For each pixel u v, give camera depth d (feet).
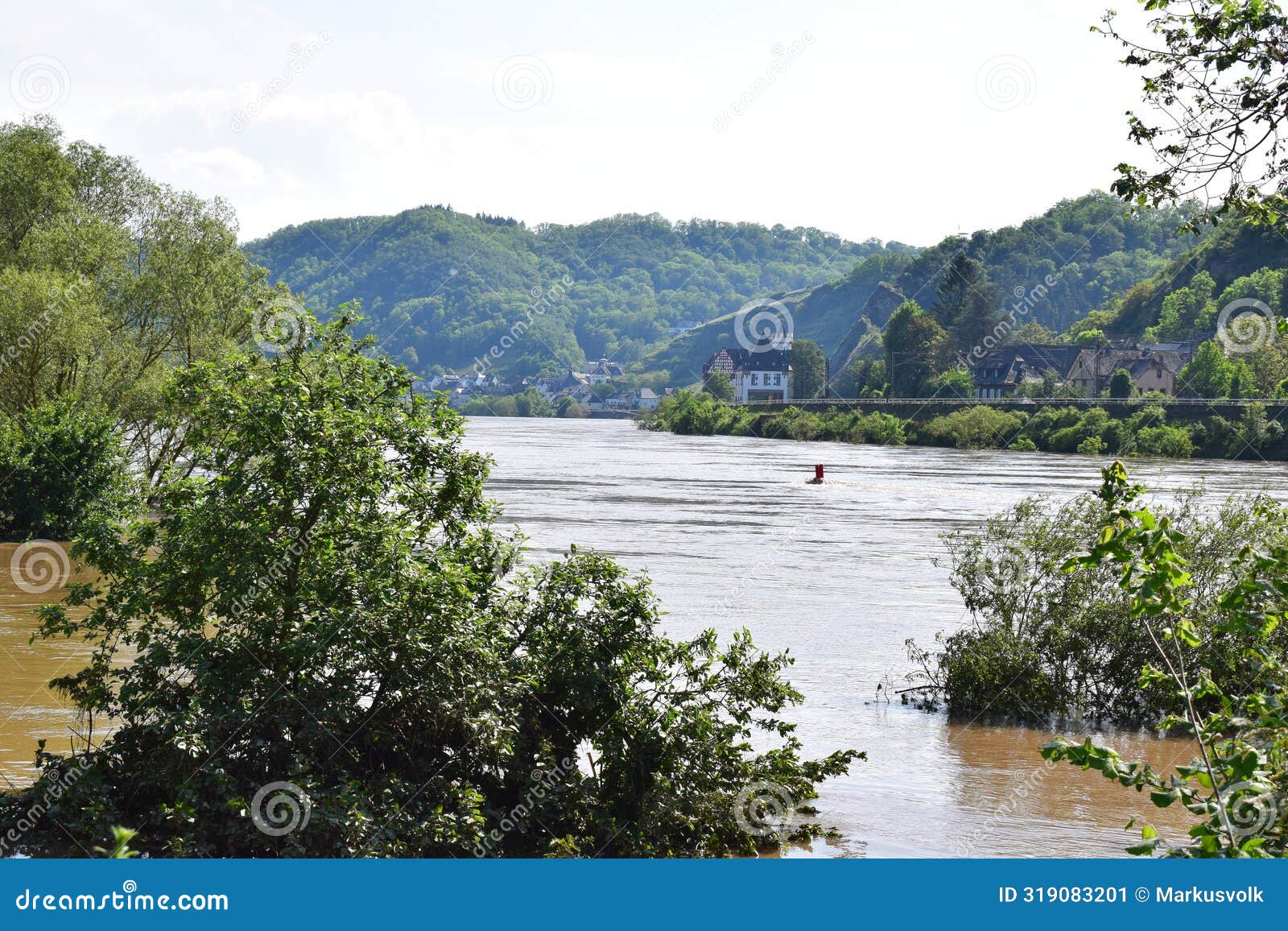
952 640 62.90
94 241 151.12
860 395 583.99
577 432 550.77
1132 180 30.32
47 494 119.85
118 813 35.55
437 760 38.91
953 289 609.83
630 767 39.73
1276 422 325.01
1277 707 22.47
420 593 38.63
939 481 236.22
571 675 40.19
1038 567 62.39
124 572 40.55
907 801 44.83
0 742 45.70
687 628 76.13
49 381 138.72
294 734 36.83
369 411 41.83
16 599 83.71
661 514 161.68
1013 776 48.60
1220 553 57.52
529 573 43.98
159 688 38.14
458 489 42.57
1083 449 357.82
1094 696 60.49
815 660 68.44
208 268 155.84
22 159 152.15
